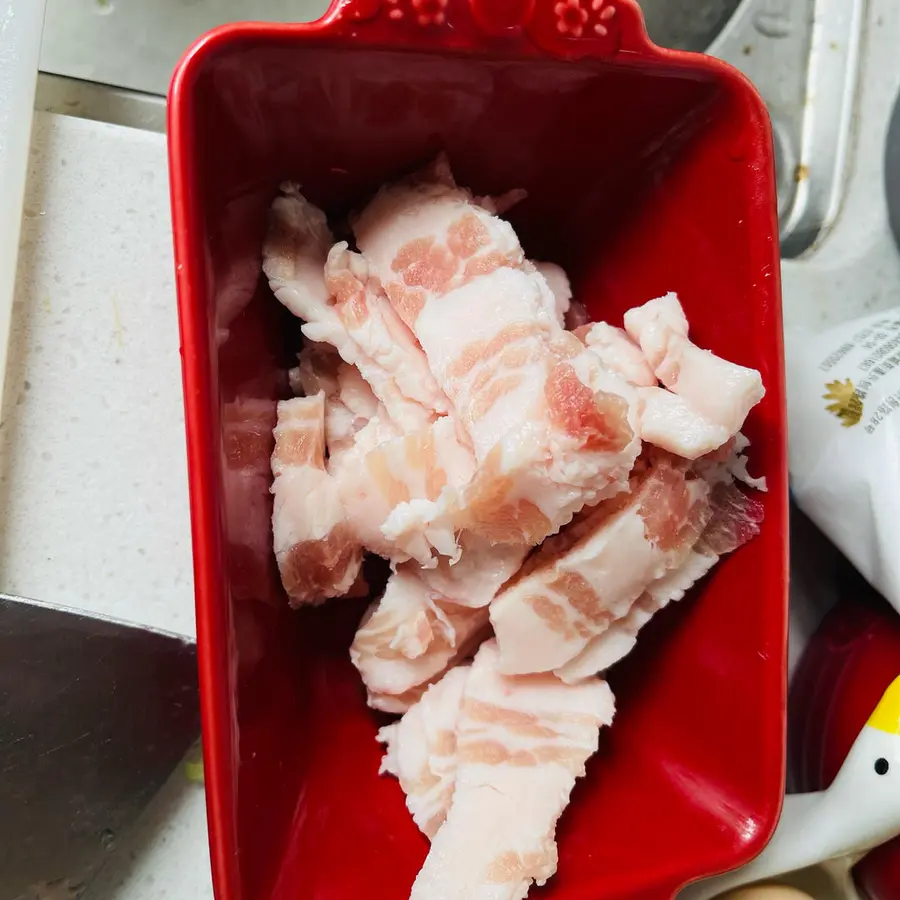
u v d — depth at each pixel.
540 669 0.23
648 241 0.24
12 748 0.24
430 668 0.24
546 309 0.23
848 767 0.24
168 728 0.25
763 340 0.21
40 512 0.26
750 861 0.22
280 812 0.21
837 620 0.28
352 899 0.21
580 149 0.23
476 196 0.24
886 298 0.31
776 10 0.31
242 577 0.21
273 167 0.22
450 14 0.18
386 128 0.22
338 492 0.23
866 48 0.31
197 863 0.26
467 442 0.22
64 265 0.26
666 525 0.22
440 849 0.21
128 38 0.29
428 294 0.23
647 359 0.23
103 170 0.27
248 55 0.18
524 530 0.21
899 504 0.25
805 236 0.31
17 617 0.25
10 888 0.24
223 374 0.20
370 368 0.23
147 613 0.26
